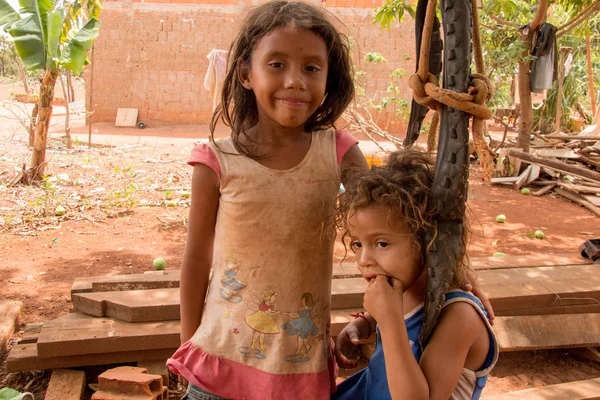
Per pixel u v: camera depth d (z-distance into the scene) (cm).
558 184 862
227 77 178
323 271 174
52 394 272
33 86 2825
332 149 175
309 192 168
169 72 1611
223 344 171
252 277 168
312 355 171
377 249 147
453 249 142
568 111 1591
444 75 143
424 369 143
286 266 168
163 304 309
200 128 1584
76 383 282
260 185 166
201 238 179
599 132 1327
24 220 610
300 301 169
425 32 146
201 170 173
